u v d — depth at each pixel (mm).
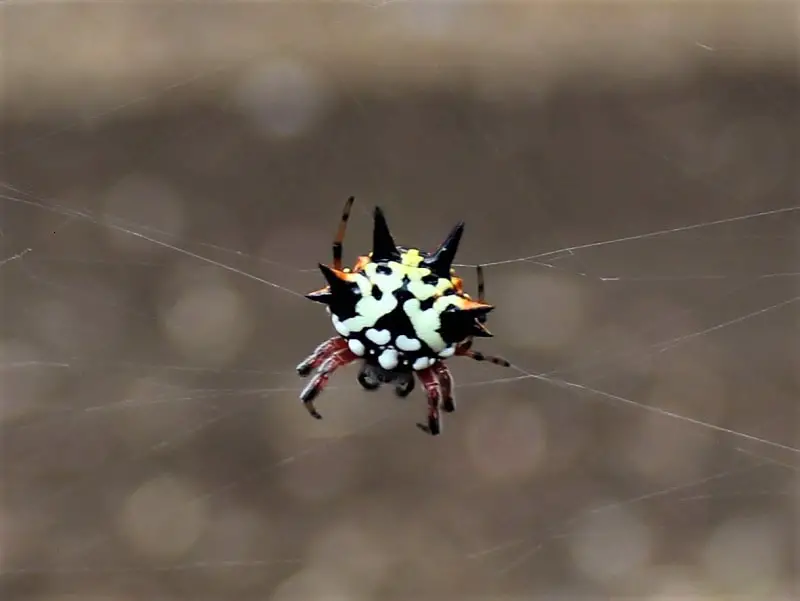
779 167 161
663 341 153
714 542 146
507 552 147
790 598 142
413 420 155
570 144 168
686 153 164
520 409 155
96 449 153
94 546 148
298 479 152
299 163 169
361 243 160
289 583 145
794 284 151
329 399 155
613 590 142
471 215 161
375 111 175
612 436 153
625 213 159
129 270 159
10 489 150
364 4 163
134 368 155
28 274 157
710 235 153
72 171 166
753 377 152
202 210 162
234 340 156
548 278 156
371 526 148
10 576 145
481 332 116
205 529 148
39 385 155
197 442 153
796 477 149
